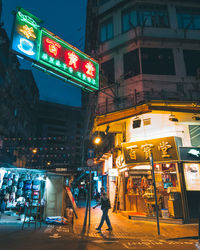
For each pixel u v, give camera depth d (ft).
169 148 33.37
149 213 33.58
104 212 24.97
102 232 23.61
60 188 31.99
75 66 32.01
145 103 33.37
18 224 27.58
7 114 95.86
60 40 31.04
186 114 36.96
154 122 38.55
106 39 63.46
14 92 105.29
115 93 54.65
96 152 67.97
